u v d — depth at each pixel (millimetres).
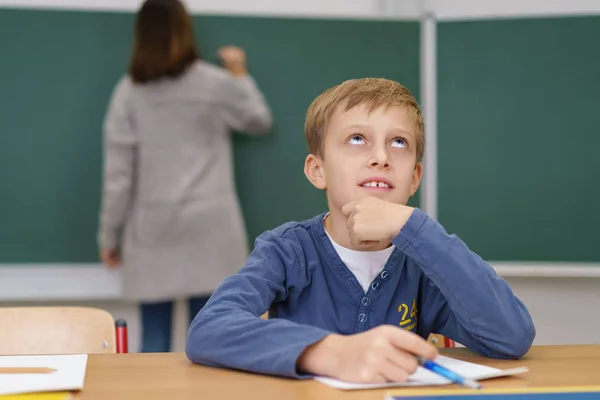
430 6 3061
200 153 2635
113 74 2818
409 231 929
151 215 2611
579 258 2824
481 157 2861
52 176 2809
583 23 2807
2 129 2789
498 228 2855
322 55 2891
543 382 806
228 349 874
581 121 2816
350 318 1079
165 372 877
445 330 1104
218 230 2635
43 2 2791
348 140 1062
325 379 804
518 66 2840
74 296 2812
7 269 2793
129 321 2928
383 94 1068
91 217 2822
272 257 1076
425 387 772
